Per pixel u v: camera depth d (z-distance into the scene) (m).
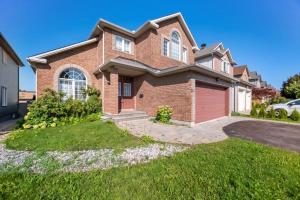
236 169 3.36
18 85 15.83
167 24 12.81
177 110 8.98
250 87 21.44
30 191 2.60
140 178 3.03
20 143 5.09
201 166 3.50
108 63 8.95
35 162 3.77
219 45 20.19
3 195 2.48
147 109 10.73
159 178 3.01
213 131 7.39
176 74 9.05
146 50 11.74
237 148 4.76
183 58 14.58
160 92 9.95
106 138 5.56
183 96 8.67
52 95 8.86
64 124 7.98
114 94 9.21
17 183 2.84
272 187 2.72
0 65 11.40
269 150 4.62
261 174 3.15
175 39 13.72
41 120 7.76
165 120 9.08
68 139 5.43
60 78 10.27
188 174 3.16
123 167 3.52
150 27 11.40
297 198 2.46
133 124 8.30
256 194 2.50
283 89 32.62
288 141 5.86
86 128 6.78
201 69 8.36
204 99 9.86
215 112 11.27
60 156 4.16
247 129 8.01
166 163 3.68
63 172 3.32
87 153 4.37
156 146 4.97
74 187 2.73
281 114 12.20
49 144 4.98
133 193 2.57
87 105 9.70
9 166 3.55
